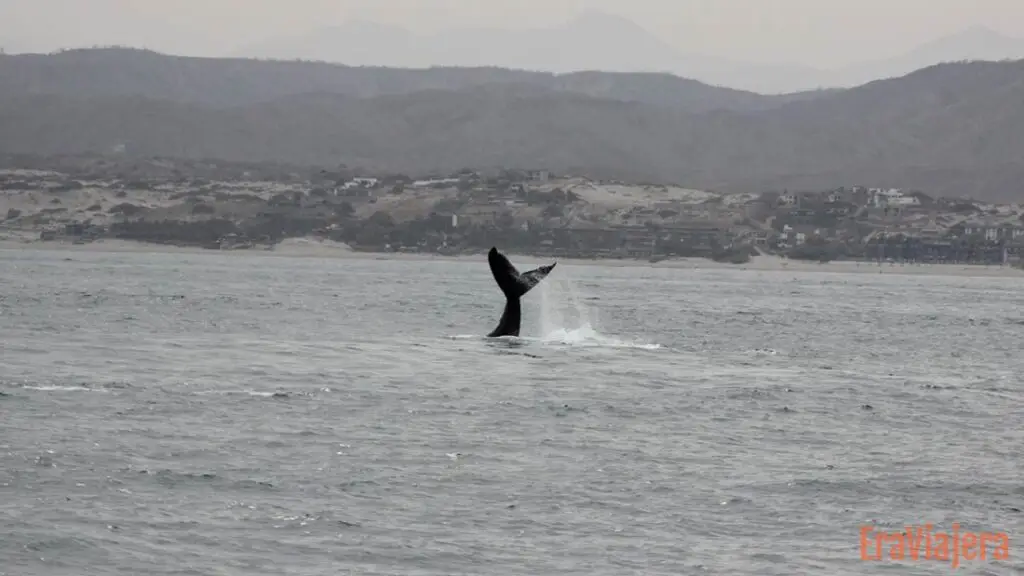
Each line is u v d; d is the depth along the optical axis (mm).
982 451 129375
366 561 88188
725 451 125125
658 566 88750
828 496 107938
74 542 89375
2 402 136750
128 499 100000
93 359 178000
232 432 125562
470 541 92875
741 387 167125
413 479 109312
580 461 118250
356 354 192125
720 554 91562
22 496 99688
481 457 118438
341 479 108438
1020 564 90688
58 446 115750
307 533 93438
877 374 197875
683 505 103812
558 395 154500
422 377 166750
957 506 106062
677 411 146625
